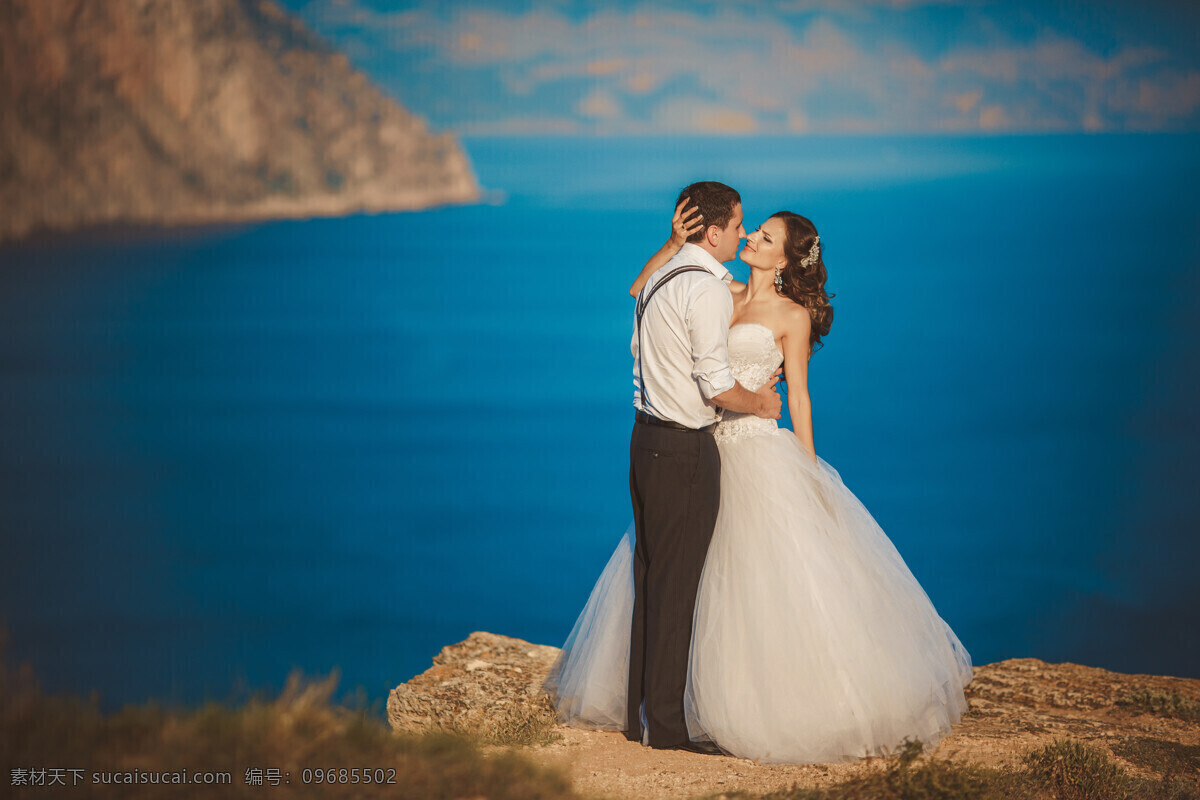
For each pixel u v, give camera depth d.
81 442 35.69
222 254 89.06
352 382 48.41
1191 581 23.73
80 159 93.88
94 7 94.00
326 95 117.25
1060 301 63.53
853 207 106.69
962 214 101.69
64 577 21.59
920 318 59.41
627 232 104.81
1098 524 28.38
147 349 54.41
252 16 111.00
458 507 30.31
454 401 45.03
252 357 53.47
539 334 60.47
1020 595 22.91
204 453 35.22
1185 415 40.72
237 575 23.03
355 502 30.31
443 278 79.94
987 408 41.88
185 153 102.06
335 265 85.31
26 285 72.25
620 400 45.47
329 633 19.50
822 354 51.28
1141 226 92.25
